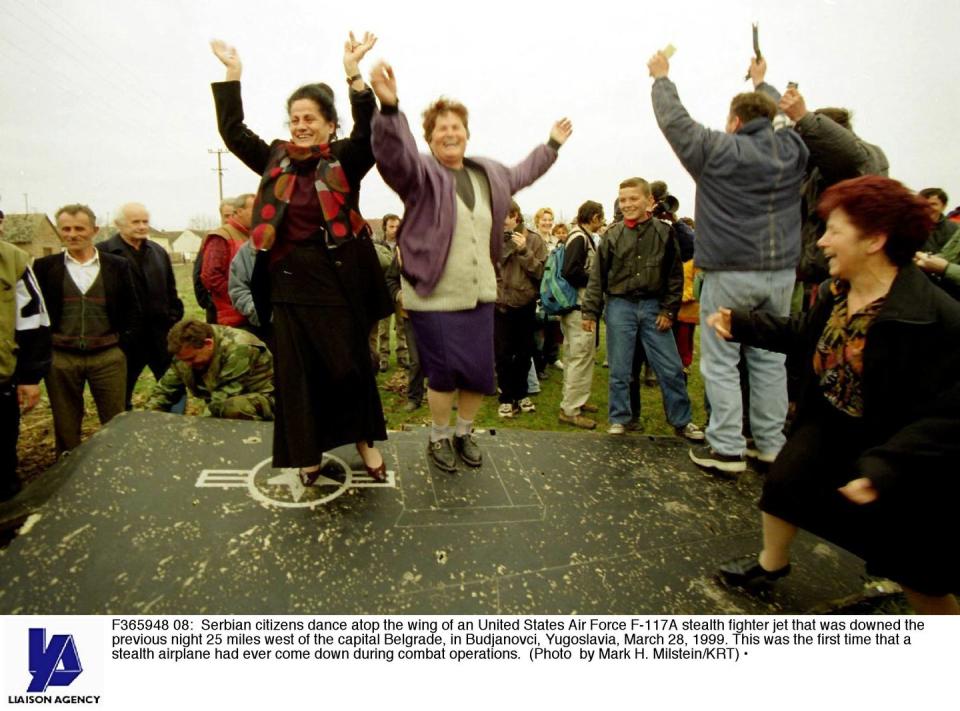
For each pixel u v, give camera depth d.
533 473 2.90
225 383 3.31
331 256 2.19
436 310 2.40
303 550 2.19
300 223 2.16
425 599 2.02
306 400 2.24
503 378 5.08
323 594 2.00
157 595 1.93
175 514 2.33
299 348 2.22
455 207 2.31
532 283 4.90
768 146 2.60
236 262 3.54
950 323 1.47
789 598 2.17
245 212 4.16
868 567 1.74
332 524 2.35
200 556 2.11
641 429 4.62
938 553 1.58
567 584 2.15
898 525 1.62
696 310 5.19
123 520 2.27
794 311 3.48
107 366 3.82
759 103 2.68
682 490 2.87
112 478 2.51
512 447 3.16
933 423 1.41
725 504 2.77
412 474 2.77
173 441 2.83
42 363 3.14
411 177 2.18
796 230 2.72
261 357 3.44
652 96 2.83
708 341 2.95
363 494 2.57
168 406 3.57
